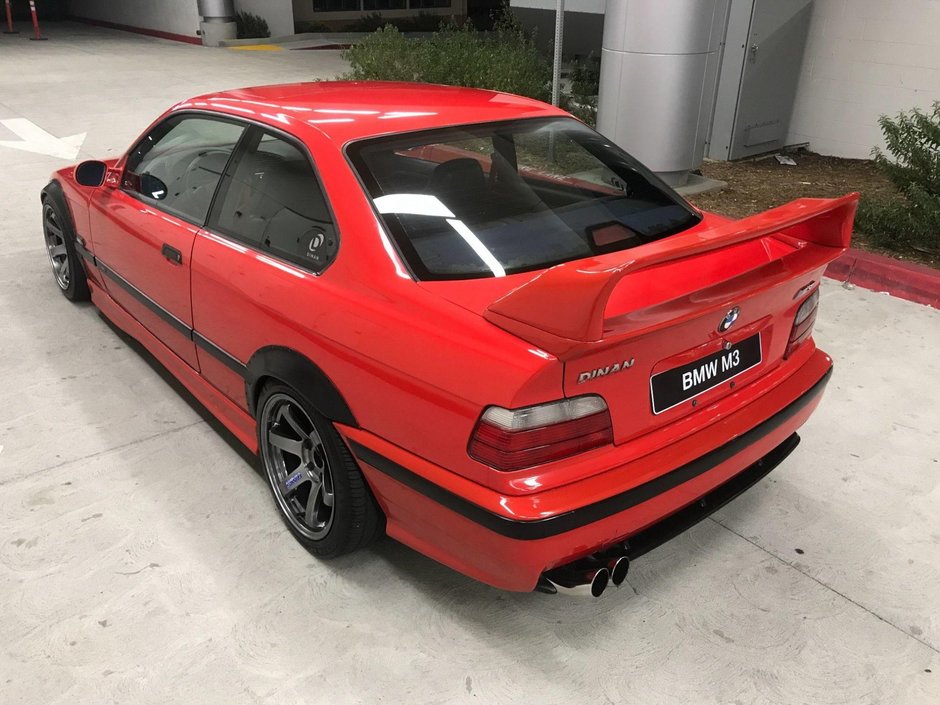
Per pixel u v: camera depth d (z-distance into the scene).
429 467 2.11
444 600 2.52
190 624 2.40
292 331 2.45
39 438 3.38
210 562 2.67
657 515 2.16
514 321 1.91
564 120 2.98
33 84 12.97
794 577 2.64
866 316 4.68
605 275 1.67
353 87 3.21
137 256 3.43
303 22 22.30
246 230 2.77
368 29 22.22
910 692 2.21
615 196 2.70
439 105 2.88
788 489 3.12
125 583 2.56
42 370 3.97
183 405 3.67
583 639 2.38
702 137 6.96
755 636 2.39
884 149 8.07
